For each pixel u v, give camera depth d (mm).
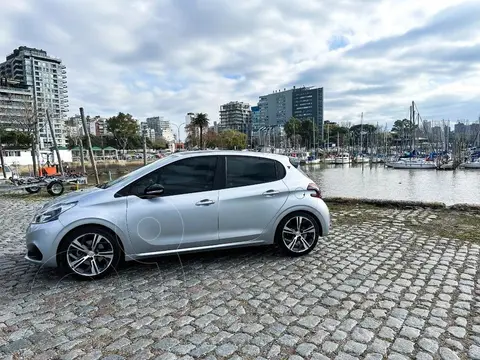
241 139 88562
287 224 4941
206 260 4863
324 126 120188
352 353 2691
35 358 2672
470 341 2838
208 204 4520
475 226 6727
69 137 58844
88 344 2861
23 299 3730
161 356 2684
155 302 3619
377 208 8914
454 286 3908
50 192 15297
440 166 51594
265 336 2945
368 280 4121
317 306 3475
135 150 86188
